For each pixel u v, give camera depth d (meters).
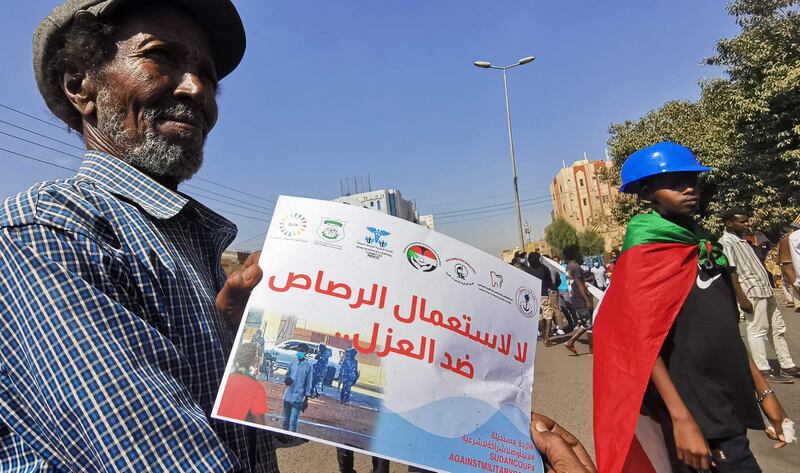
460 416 0.94
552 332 9.64
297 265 0.94
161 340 0.79
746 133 11.62
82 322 0.72
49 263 0.75
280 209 1.00
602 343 2.02
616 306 1.97
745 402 1.85
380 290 0.95
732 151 11.87
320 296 0.92
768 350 5.85
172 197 1.05
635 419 1.79
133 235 0.89
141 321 0.78
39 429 0.76
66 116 1.21
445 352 0.97
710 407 1.83
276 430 0.81
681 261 1.90
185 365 0.82
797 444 3.16
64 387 0.69
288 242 0.96
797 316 7.78
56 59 1.12
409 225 1.03
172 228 1.04
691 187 2.00
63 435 0.70
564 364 6.25
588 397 4.56
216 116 1.28
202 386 0.87
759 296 4.57
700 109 14.36
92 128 1.14
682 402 1.78
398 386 0.90
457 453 0.91
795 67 10.62
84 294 0.74
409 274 0.99
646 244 1.97
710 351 1.84
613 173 16.58
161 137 1.09
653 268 1.92
